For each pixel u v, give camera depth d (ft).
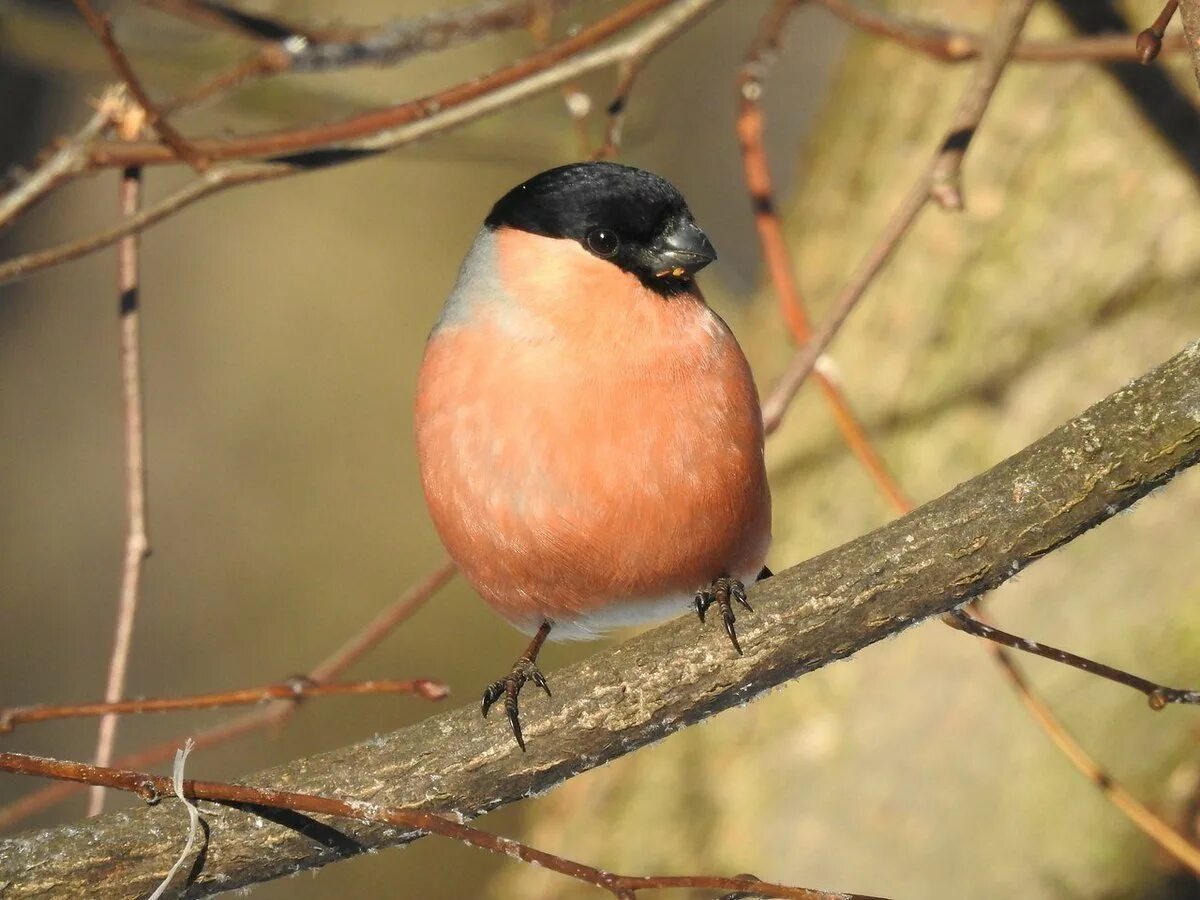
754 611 20.98
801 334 28.14
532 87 26.55
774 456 35.50
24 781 55.01
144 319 65.98
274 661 60.80
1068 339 32.24
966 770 31.76
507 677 21.79
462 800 20.97
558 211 24.76
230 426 65.10
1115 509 19.69
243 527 63.05
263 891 55.47
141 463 25.84
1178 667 30.45
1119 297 31.91
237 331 66.85
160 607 60.54
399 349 67.56
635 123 40.91
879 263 25.26
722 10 66.23
